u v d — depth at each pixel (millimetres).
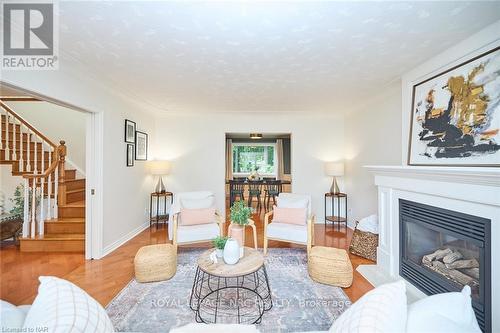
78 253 3156
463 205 1695
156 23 1694
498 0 1455
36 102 4738
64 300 884
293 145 4953
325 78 2814
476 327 885
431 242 2215
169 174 4820
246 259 2111
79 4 1490
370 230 3027
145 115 4344
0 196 3619
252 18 1633
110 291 2238
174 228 2963
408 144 2525
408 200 2260
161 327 1767
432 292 2010
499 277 1461
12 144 3865
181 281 2451
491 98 1658
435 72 2195
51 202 3604
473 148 1769
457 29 1759
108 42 1966
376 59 2285
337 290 2273
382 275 2549
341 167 4438
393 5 1500
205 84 3043
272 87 3154
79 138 4941
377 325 814
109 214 3205
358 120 4246
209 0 1446
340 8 1524
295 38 1898
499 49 1631
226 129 4875
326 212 4980
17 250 3229
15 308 994
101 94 3012
